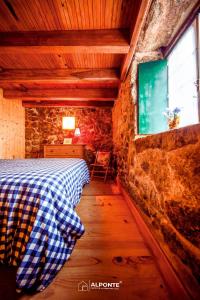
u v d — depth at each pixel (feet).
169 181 4.05
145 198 6.23
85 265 4.73
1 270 4.46
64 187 4.80
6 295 3.79
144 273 4.46
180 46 7.15
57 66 11.05
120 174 12.71
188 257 3.20
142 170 6.66
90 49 7.69
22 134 18.26
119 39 7.40
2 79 11.32
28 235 3.90
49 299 3.70
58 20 6.89
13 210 4.09
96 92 15.08
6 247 4.04
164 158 4.35
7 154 15.44
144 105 8.29
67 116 19.01
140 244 5.78
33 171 5.30
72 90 15.11
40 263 3.88
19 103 17.62
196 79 5.97
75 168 8.07
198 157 2.84
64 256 4.39
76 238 4.82
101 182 15.43
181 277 3.45
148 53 8.39
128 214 8.28
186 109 6.81
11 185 4.21
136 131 8.52
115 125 16.29
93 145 18.93
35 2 6.01
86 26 7.26
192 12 5.91
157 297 3.76
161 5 5.67
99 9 6.32
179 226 3.55
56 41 7.45
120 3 6.03
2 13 6.50
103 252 5.32
